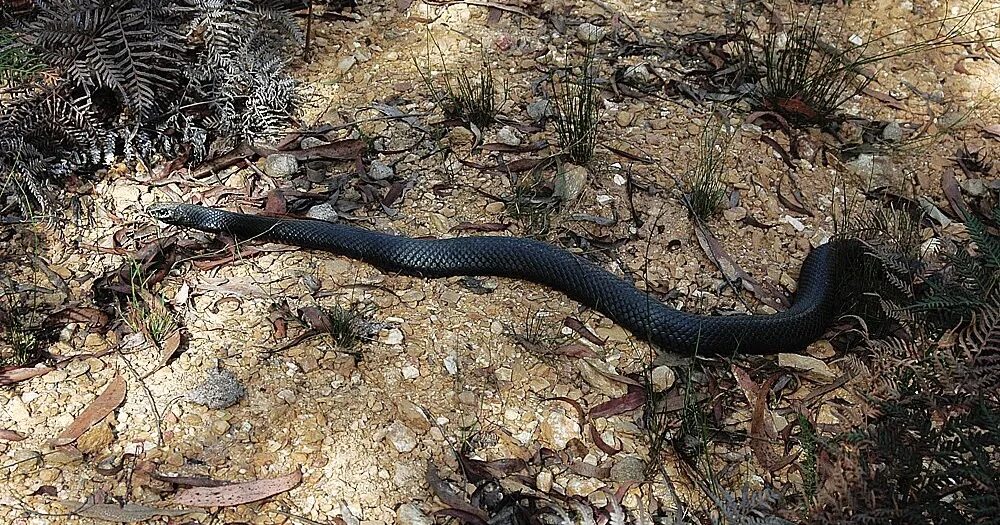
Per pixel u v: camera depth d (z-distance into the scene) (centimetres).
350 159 208
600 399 173
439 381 173
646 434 169
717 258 196
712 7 246
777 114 221
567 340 181
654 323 180
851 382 177
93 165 199
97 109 202
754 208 206
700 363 179
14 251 186
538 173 207
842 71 233
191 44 209
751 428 170
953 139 224
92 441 161
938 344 170
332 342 176
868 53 239
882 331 184
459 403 170
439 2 241
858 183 213
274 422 166
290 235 191
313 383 171
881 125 225
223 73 206
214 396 166
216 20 205
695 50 234
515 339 180
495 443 166
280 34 223
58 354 171
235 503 157
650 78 227
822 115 221
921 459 153
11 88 199
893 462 152
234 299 182
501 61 229
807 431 158
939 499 152
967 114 229
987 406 155
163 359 171
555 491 162
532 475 163
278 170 204
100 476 158
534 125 215
